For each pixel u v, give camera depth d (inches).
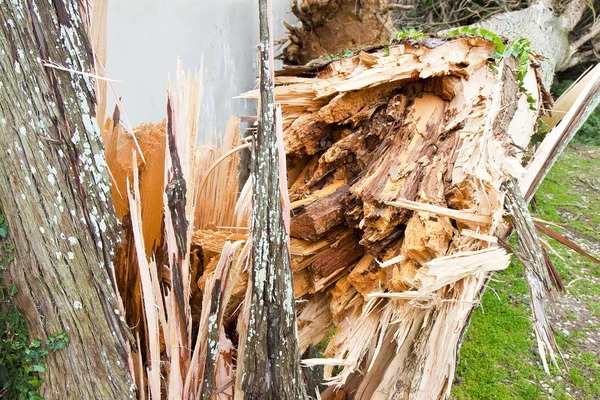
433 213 73.0
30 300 54.6
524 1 291.7
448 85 95.0
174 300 64.6
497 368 132.7
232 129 102.7
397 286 71.9
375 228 79.6
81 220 55.4
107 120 79.2
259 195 60.4
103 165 58.9
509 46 100.2
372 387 83.7
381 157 93.4
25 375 55.1
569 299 163.3
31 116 51.5
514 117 104.6
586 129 326.3
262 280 60.1
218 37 159.6
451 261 63.2
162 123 85.8
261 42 59.1
